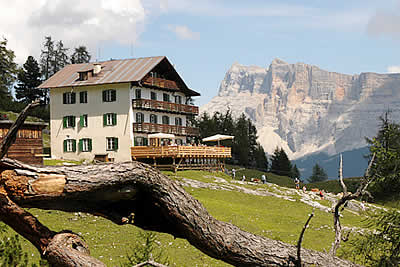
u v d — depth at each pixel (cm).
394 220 1118
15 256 791
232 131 9988
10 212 623
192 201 681
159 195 662
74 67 6250
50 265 646
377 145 1143
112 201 662
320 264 707
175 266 1712
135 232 2108
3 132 3381
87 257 633
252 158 10906
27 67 10556
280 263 695
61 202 636
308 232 2738
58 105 5875
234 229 700
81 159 5684
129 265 1013
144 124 5456
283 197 4153
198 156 5116
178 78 6322
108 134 5553
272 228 2791
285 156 11094
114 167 634
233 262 695
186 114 6481
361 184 925
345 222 3188
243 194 4031
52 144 5881
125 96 5481
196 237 678
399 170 1116
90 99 5688
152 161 5241
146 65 5794
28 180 603
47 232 652
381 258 1084
